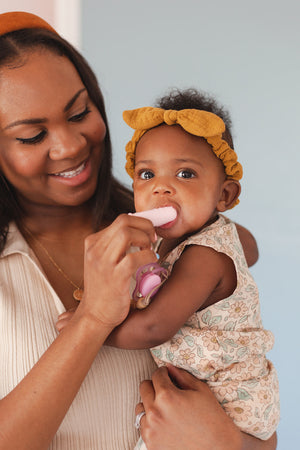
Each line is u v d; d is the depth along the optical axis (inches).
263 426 44.6
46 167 43.3
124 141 141.6
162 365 45.7
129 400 45.3
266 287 128.6
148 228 37.9
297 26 134.1
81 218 50.0
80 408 43.7
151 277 38.6
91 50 142.9
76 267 48.3
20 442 37.3
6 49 41.1
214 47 138.2
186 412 40.9
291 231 133.6
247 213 135.0
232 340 43.6
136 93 142.5
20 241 46.3
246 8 135.6
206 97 51.7
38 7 143.5
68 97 42.2
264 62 135.3
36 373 38.6
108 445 44.6
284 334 123.0
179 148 42.3
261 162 134.7
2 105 41.2
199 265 41.8
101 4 142.0
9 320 43.8
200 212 42.3
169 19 139.8
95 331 38.7
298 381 117.7
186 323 44.1
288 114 134.6
